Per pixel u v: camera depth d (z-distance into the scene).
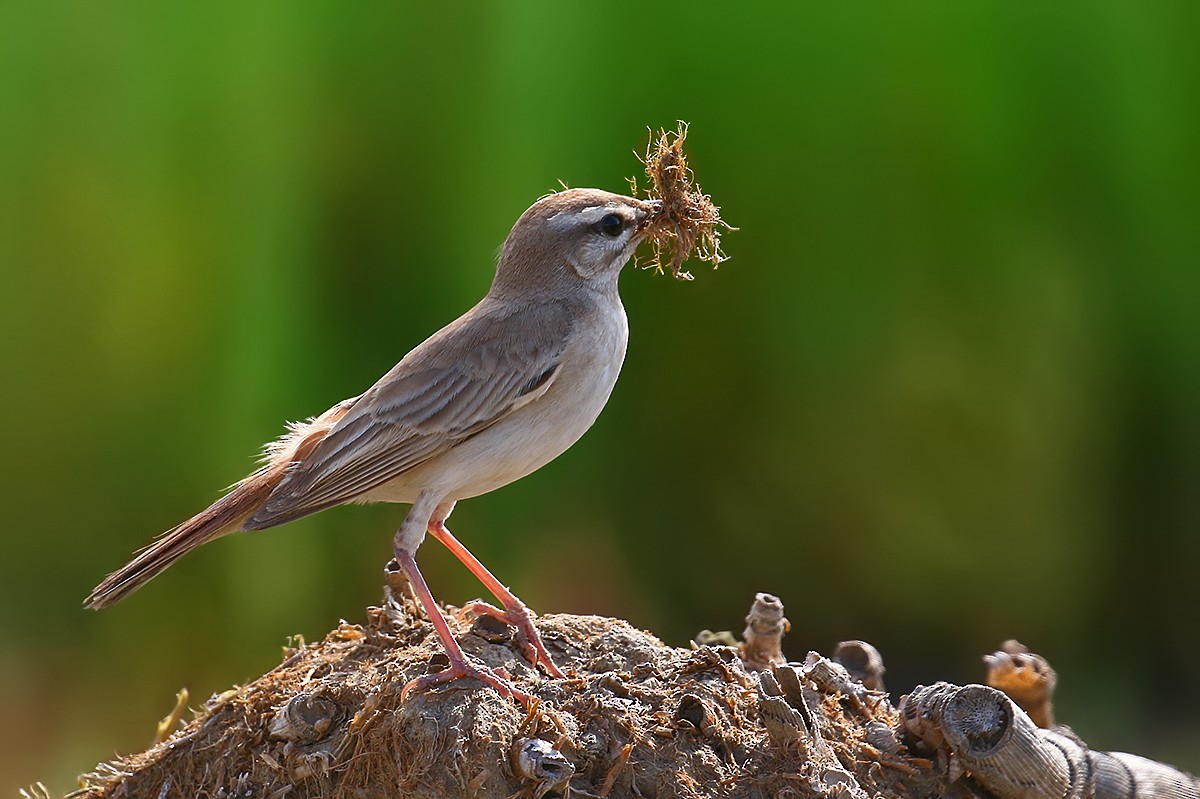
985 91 14.91
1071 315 15.18
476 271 14.28
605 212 8.26
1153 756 13.86
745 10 14.66
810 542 15.26
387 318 14.38
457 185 14.38
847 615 15.21
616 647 7.61
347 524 14.50
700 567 15.24
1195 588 15.18
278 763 7.11
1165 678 15.08
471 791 6.58
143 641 14.08
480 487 8.09
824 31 14.77
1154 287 15.26
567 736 6.72
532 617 7.71
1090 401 15.26
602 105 14.65
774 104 14.83
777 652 7.94
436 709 6.81
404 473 7.93
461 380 7.88
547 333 8.01
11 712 13.66
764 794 6.71
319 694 7.15
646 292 15.30
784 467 15.28
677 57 14.69
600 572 15.02
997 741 7.14
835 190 14.99
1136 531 15.40
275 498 7.80
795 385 15.23
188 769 7.41
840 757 7.21
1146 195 15.15
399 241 14.38
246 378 14.14
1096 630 15.27
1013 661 8.73
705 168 14.90
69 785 13.12
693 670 7.34
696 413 15.37
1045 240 15.15
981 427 15.17
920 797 7.19
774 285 15.16
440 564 14.57
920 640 15.20
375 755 6.83
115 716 13.83
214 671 14.02
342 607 14.36
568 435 8.19
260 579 14.21
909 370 15.18
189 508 14.12
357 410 7.99
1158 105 15.02
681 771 6.73
